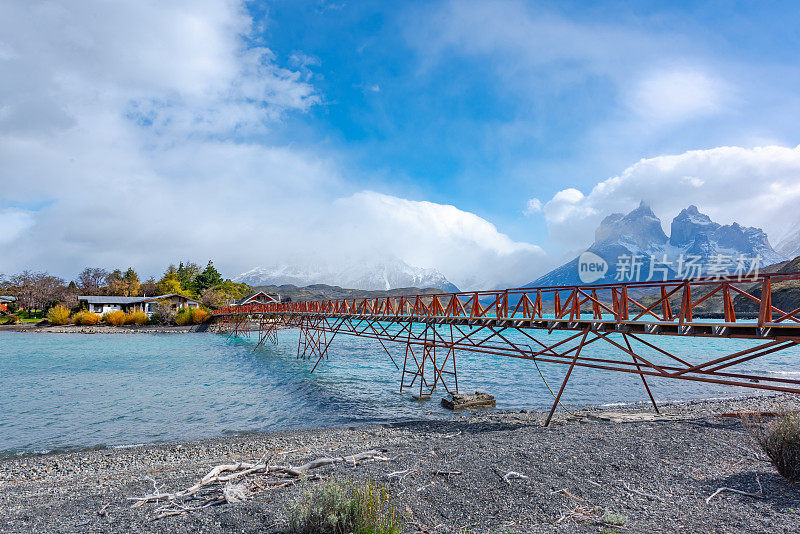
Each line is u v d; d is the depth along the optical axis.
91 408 21.27
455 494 7.49
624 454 9.57
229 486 7.96
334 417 19.34
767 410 17.22
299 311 45.09
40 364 37.41
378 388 26.28
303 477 8.64
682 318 11.51
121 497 8.61
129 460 13.44
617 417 16.02
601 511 6.70
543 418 17.11
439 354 44.81
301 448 13.77
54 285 112.88
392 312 27.19
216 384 27.83
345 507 5.75
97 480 11.17
